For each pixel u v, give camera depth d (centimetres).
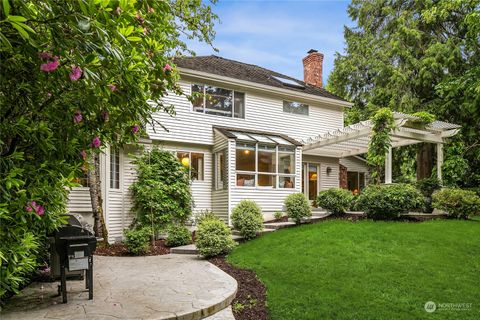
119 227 1127
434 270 646
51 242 547
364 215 1144
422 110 1641
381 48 1847
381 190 1093
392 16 1812
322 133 1669
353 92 2058
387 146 1152
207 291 549
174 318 435
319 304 515
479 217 1123
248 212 1044
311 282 609
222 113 1415
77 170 441
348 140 1366
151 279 626
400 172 2114
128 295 524
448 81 1469
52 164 409
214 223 880
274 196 1336
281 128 1550
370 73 1928
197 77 1345
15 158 360
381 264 684
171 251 947
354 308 500
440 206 1098
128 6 297
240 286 611
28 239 381
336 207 1204
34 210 386
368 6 1928
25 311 450
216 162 1366
